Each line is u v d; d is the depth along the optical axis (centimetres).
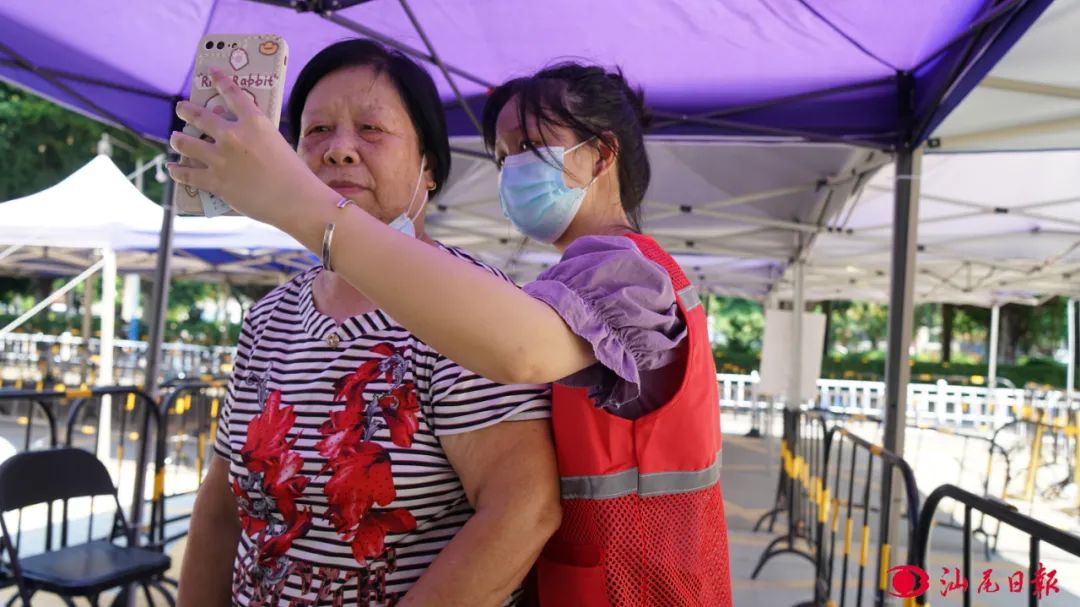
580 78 143
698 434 122
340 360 128
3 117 1474
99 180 841
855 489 862
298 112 145
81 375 1239
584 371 102
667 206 624
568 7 338
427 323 81
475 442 120
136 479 477
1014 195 655
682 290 123
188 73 406
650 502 120
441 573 113
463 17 353
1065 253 855
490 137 154
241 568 137
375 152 131
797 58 372
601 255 102
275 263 1280
